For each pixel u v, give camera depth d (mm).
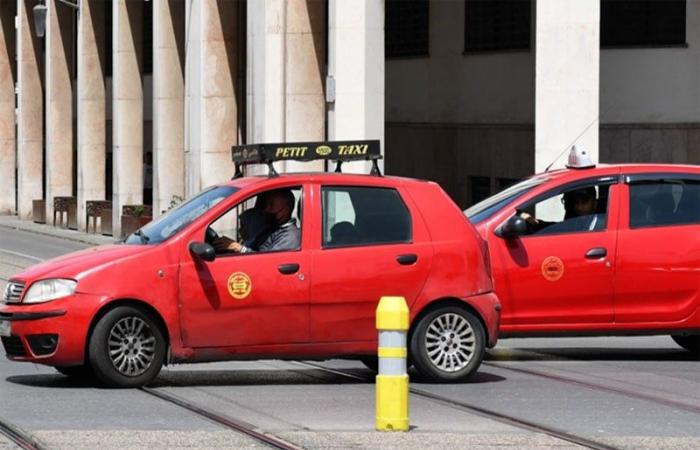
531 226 19547
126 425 14180
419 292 17281
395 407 13914
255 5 42031
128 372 16703
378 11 37531
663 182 19844
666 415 15180
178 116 50750
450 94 46062
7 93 68000
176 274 16703
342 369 19172
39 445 13016
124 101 53844
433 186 17641
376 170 18078
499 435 13742
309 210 17125
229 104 46656
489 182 44375
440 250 17391
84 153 57219
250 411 15164
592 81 33312
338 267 17047
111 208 54938
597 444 13352
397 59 48844
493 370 18969
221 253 16922
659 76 39219
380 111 37719
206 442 13203
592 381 17875
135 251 16750
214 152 46531
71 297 16469
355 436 13570
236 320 16812
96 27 57125
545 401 16078
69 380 17578
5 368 18781
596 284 19453
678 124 39219
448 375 17422
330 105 37750
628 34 39406
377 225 17312
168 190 50656
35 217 62531
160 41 50500
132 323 16656
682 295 19641
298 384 17531
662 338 23672
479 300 17484
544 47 33344
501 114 43406
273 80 41469
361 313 17125
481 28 44344
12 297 16938
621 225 19625
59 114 60562
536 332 19359
